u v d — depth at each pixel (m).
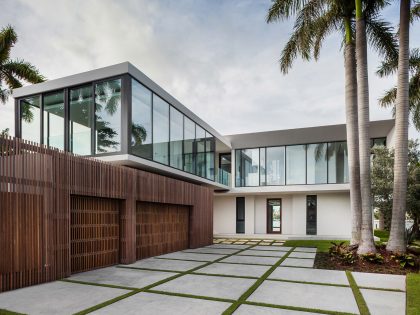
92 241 7.33
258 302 4.61
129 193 8.41
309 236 16.41
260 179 18.00
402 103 8.71
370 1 10.09
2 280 5.14
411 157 12.95
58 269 6.14
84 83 9.60
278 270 7.27
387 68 13.02
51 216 6.03
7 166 5.26
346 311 4.21
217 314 4.04
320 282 6.01
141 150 9.49
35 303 4.52
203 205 13.17
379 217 16.50
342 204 17.00
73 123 9.70
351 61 10.12
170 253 10.57
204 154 14.57
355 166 9.66
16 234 5.38
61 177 6.31
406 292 5.19
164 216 10.52
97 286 5.59
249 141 17.92
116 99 9.12
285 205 18.41
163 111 10.95
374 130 15.53
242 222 18.97
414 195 12.06
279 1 10.42
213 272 6.99
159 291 5.23
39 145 5.87
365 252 8.34
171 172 11.23
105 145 9.12
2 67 15.85
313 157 17.09
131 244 8.35
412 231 13.42
